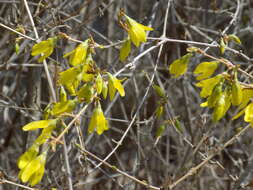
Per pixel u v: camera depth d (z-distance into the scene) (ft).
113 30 15.43
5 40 14.49
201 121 11.60
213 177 14.70
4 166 16.74
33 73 13.15
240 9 14.58
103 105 14.53
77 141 11.61
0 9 15.79
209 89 7.65
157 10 12.80
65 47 12.86
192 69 14.79
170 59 16.24
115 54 15.43
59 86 8.87
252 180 10.00
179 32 16.30
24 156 6.64
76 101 7.34
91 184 15.31
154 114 11.39
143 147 14.75
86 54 7.63
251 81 11.80
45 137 6.79
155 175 14.29
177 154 15.40
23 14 11.84
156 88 9.97
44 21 12.12
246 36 16.83
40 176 6.54
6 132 17.70
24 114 12.61
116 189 14.66
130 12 18.86
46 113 8.57
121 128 16.75
